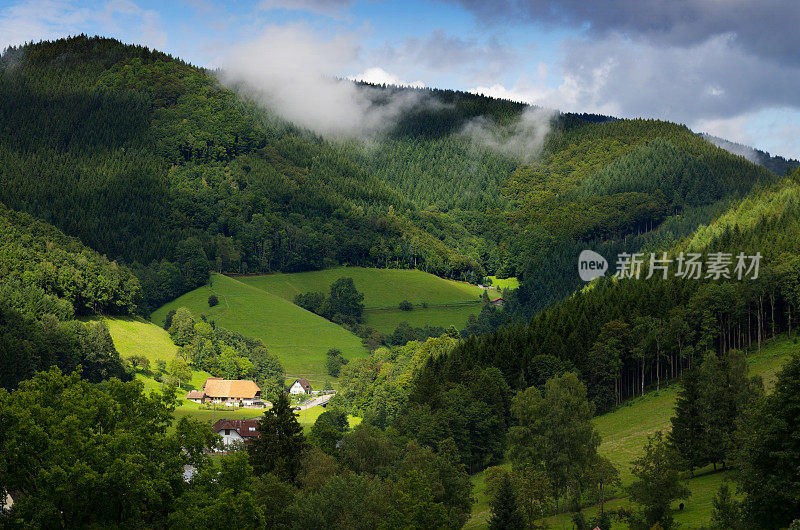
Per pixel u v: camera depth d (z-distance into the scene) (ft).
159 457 199.41
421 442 390.01
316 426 390.63
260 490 266.57
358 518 248.52
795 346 478.59
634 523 265.34
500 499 256.52
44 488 183.52
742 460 243.81
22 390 209.46
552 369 482.28
